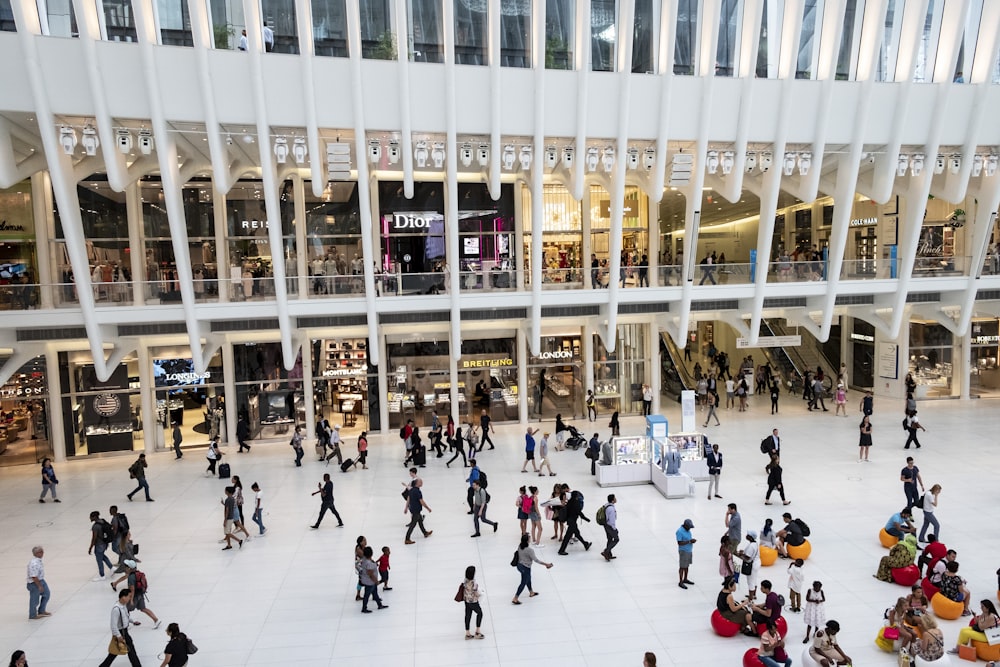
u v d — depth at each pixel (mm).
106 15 16906
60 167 17297
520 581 12969
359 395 24609
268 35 17703
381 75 18031
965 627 10953
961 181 21281
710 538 14656
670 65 18750
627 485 18328
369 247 20078
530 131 19109
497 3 17578
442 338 24766
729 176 20922
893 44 20062
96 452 22750
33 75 16125
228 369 23500
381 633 11266
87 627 11734
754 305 22516
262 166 18219
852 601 11930
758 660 9758
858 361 30562
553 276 22547
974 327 28047
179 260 18844
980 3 19812
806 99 19734
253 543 15016
